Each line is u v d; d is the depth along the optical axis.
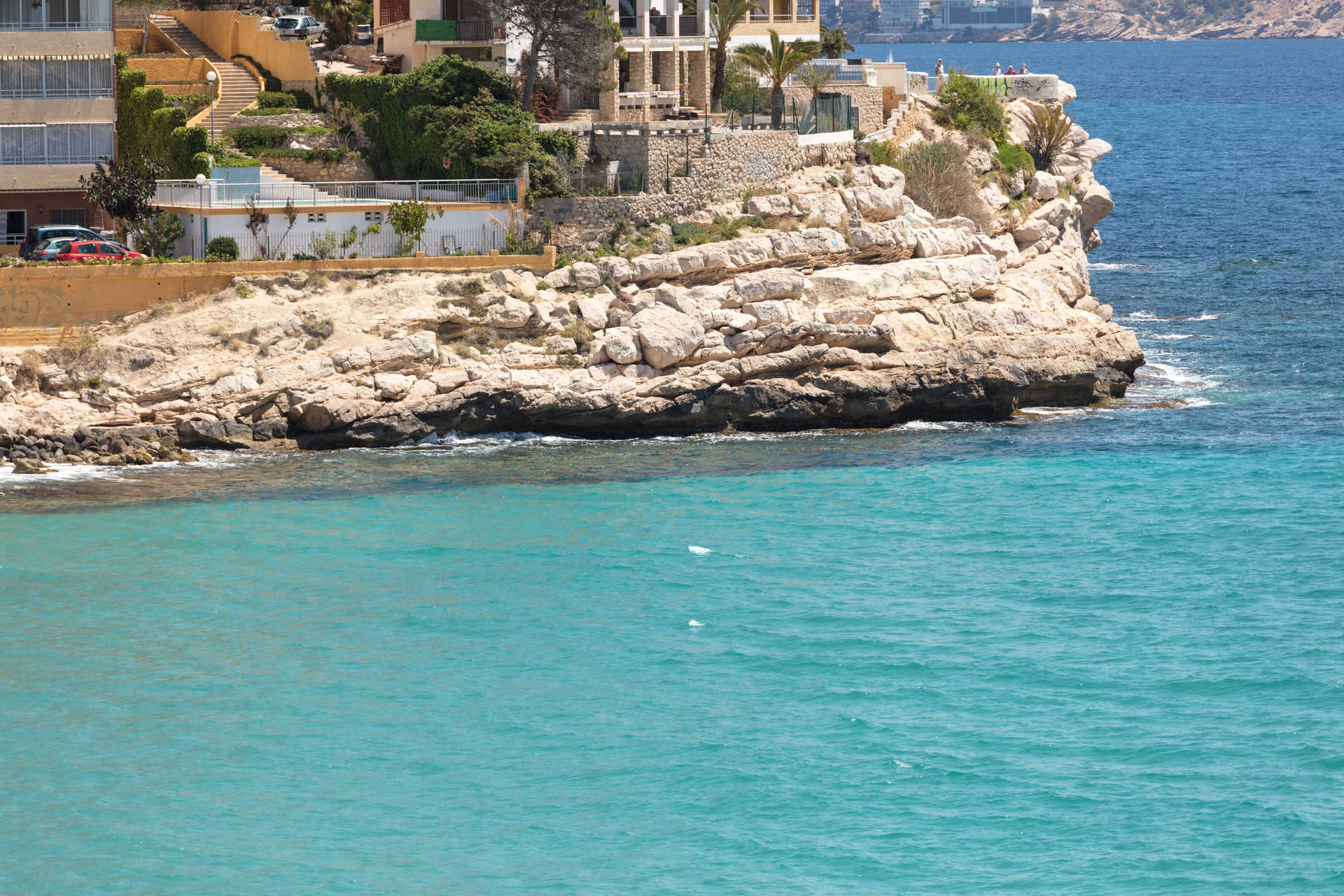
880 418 120.75
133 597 86.19
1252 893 58.50
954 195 144.50
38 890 59.12
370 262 117.62
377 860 61.50
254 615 84.44
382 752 70.00
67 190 129.00
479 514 100.06
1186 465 111.81
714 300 119.56
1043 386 125.94
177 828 63.62
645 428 117.31
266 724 72.38
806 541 96.62
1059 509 102.69
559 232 126.50
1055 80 177.88
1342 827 62.66
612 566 91.94
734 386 118.81
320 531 96.44
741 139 133.62
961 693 75.56
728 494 105.06
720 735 71.44
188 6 173.88
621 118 144.62
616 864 61.25
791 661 79.44
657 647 81.12
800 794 66.12
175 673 77.38
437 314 115.25
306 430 111.62
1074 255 153.88
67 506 99.31
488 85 133.00
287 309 114.19
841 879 60.12
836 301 123.00
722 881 60.00
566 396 114.50
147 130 140.88
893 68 161.62
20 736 70.81
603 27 136.38
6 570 89.12
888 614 85.56
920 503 103.94
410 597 87.00
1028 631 83.06
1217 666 77.88
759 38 161.75
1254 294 178.50
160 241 118.94
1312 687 75.12
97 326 112.44
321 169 136.00
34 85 127.12
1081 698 74.75
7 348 110.81
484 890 59.53
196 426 109.25
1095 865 60.59
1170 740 70.19
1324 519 99.94
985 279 129.75
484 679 77.19
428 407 112.81
